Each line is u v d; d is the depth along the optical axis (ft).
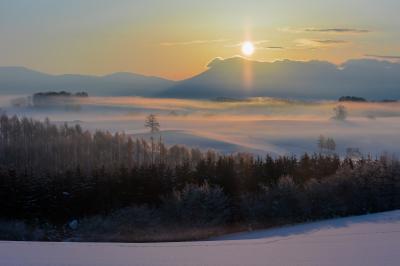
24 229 149.18
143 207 154.40
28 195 161.58
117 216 151.84
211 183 166.20
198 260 55.42
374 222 126.00
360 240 79.36
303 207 150.51
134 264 51.47
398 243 73.82
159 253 61.00
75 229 150.71
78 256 56.29
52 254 57.47
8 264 49.83
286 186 152.76
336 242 76.79
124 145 331.98
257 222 148.05
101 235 141.49
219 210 145.79
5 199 160.04
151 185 166.81
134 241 133.28
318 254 61.21
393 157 311.27
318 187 155.84
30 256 55.42
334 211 153.17
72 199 164.66
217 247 69.97
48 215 162.50
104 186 167.53
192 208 145.48
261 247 69.56
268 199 151.43
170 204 149.69
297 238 88.89
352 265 52.85
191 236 136.87
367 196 159.33
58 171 211.82
